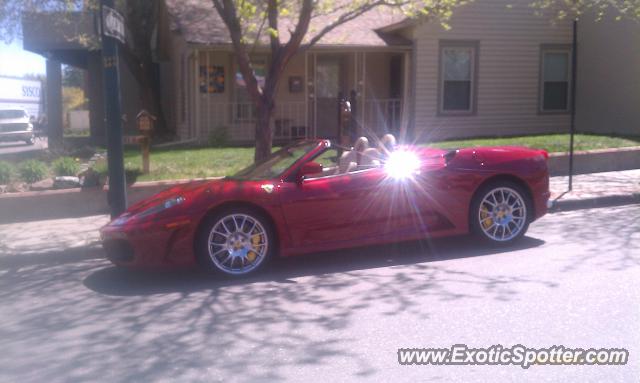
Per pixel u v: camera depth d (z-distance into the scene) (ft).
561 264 23.34
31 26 63.31
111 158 27.78
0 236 30.09
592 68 59.21
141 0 63.46
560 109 61.05
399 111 59.88
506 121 59.41
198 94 54.39
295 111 59.93
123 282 23.44
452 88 57.88
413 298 20.08
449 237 28.09
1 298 22.11
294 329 17.80
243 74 33.17
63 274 25.08
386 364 15.30
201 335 17.61
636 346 15.94
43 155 51.75
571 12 59.21
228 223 22.86
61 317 19.71
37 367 15.83
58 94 78.23
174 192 24.20
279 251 23.36
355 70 57.26
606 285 20.70
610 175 42.01
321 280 22.56
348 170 25.14
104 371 15.44
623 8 50.21
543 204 26.40
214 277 23.15
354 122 49.44
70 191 34.37
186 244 22.45
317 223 23.53
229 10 32.27
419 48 56.24
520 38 58.70
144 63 65.26
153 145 53.67
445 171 24.82
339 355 15.90
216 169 40.91
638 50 54.34
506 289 20.61
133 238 22.20
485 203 25.67
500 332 17.01
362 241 24.14
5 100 131.13
